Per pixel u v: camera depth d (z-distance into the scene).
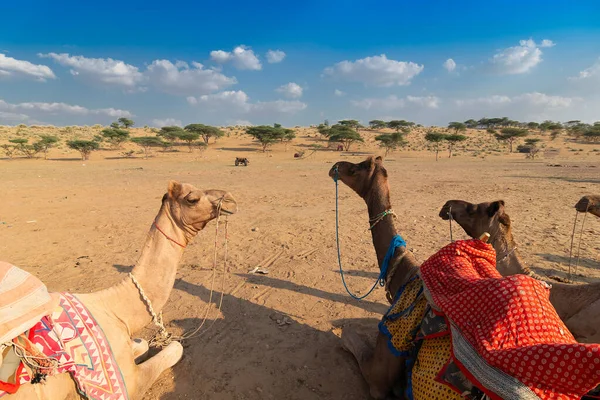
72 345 3.07
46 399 2.95
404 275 3.93
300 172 37.03
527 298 2.57
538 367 2.21
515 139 102.88
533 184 24.44
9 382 2.71
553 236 10.84
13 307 2.71
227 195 3.74
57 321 3.06
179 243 3.79
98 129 114.38
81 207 16.44
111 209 15.91
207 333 5.77
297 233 11.51
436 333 2.97
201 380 4.70
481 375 2.41
